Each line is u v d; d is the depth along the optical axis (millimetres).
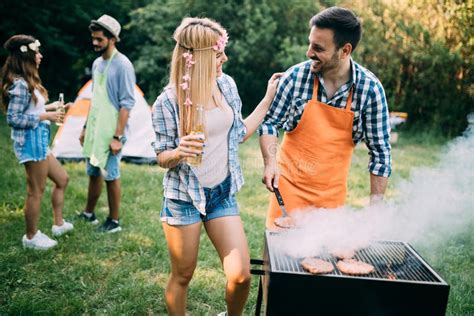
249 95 12062
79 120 6492
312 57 2254
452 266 3611
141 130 6605
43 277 3205
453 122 9555
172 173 2199
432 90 9766
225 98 2258
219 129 2201
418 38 9703
